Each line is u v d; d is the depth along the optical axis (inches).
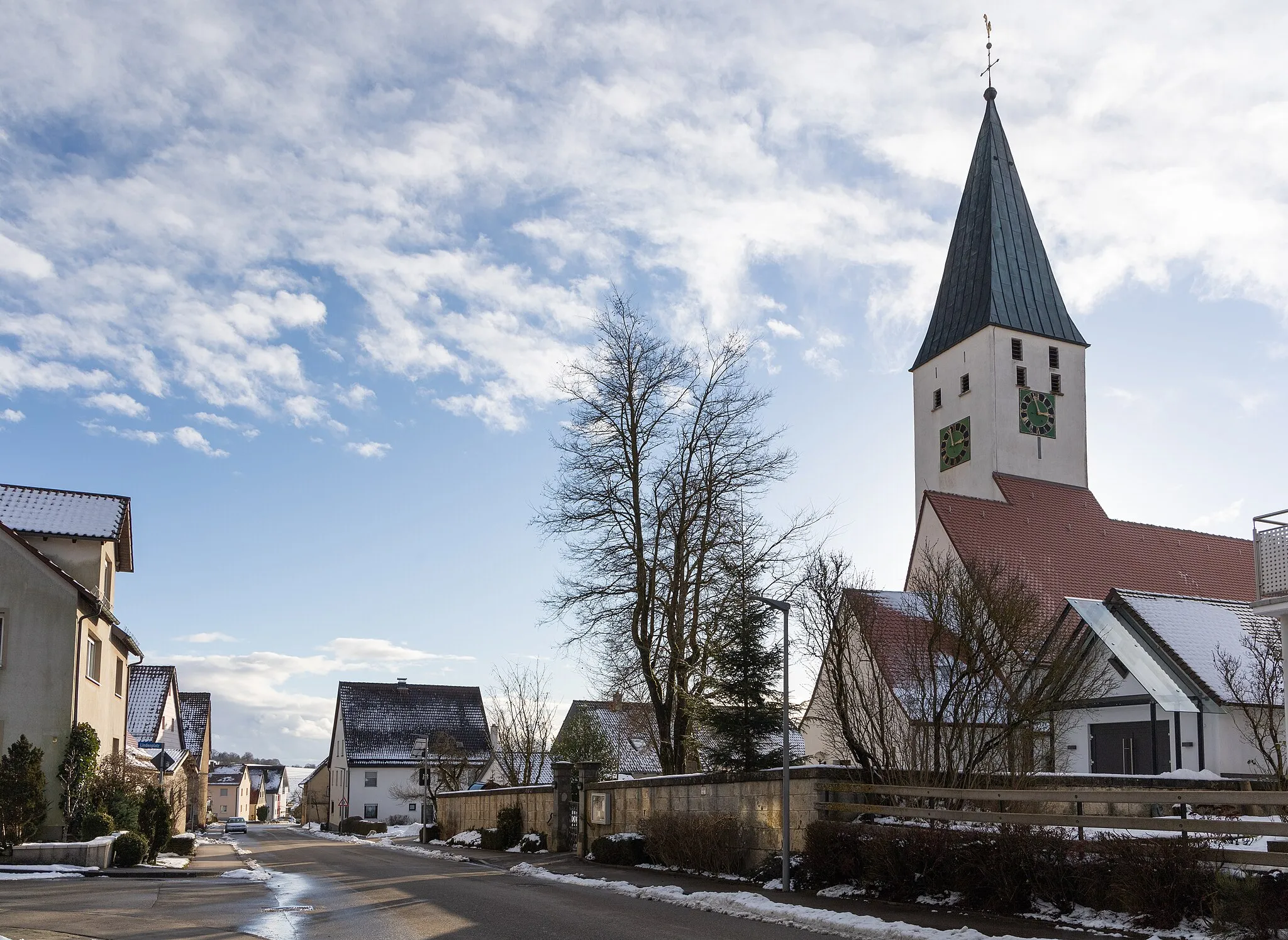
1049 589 1588.3
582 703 2148.1
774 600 754.2
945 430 2017.7
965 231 2065.7
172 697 2122.3
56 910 578.2
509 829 1328.7
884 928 515.8
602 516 1182.3
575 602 1179.3
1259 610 701.3
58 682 997.8
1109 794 553.3
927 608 840.3
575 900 679.1
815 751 1455.5
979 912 574.2
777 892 701.3
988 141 2074.3
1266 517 705.0
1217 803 497.7
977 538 1641.2
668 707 1154.0
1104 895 526.6
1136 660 1079.0
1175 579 1727.4
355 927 535.2
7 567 1000.2
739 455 1186.6
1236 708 1001.5
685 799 937.5
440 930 526.3
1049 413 1940.2
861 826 688.4
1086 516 1801.2
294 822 5201.8
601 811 1088.2
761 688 990.4
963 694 781.3
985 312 1932.8
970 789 654.5
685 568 1162.0
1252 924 453.7
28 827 917.8
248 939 484.4
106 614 1105.4
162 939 477.4
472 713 2999.5
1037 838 561.0
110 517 1146.7
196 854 1355.8
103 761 1092.5
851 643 902.4
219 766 5241.1
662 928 538.3
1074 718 1118.4
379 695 2972.4
